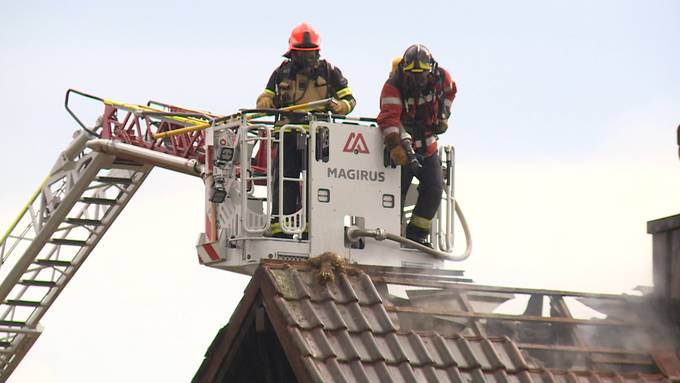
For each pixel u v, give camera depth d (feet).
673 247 104.78
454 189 142.82
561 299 101.65
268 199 133.08
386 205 134.92
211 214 143.23
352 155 134.31
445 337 93.25
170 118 241.76
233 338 96.12
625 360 97.66
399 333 91.45
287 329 88.48
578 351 96.78
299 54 144.97
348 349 87.92
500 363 91.76
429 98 135.95
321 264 95.09
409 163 133.18
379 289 96.89
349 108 143.95
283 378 95.81
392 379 86.48
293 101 145.48
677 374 96.37
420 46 134.10
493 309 102.01
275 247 132.87
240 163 139.13
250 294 93.61
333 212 132.77
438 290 99.96
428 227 139.95
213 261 141.08
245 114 139.33
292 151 138.82
